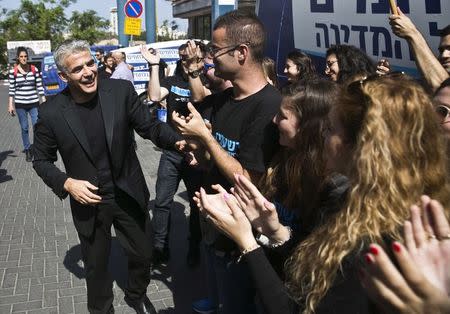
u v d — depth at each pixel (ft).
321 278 3.54
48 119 8.89
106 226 9.62
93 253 9.65
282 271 5.75
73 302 11.31
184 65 12.45
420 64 8.01
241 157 6.77
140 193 9.71
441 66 7.88
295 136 5.75
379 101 3.44
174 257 13.65
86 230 9.44
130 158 9.63
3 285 12.10
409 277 2.79
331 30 11.57
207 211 4.91
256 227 5.19
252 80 6.96
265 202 5.00
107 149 9.20
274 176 6.29
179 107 11.15
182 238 15.01
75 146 9.00
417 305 2.80
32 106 26.50
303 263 3.98
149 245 10.10
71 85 8.70
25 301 11.35
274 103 6.62
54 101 9.03
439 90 5.32
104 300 9.96
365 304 3.33
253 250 4.66
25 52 26.66
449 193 3.39
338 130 3.88
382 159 3.34
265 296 4.48
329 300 3.50
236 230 4.75
